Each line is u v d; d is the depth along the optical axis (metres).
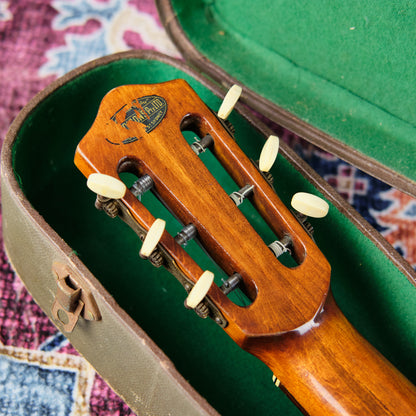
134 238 0.63
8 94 0.72
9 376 0.61
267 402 0.59
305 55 0.62
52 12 0.76
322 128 0.62
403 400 0.51
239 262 0.51
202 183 0.52
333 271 0.60
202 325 0.61
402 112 0.60
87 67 0.58
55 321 0.58
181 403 0.51
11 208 0.55
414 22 0.56
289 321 0.51
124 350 0.53
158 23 0.76
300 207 0.52
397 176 0.59
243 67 0.64
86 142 0.51
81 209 0.63
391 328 0.58
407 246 0.68
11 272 0.64
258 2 0.62
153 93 0.54
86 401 0.60
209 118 0.54
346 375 0.51
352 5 0.58
